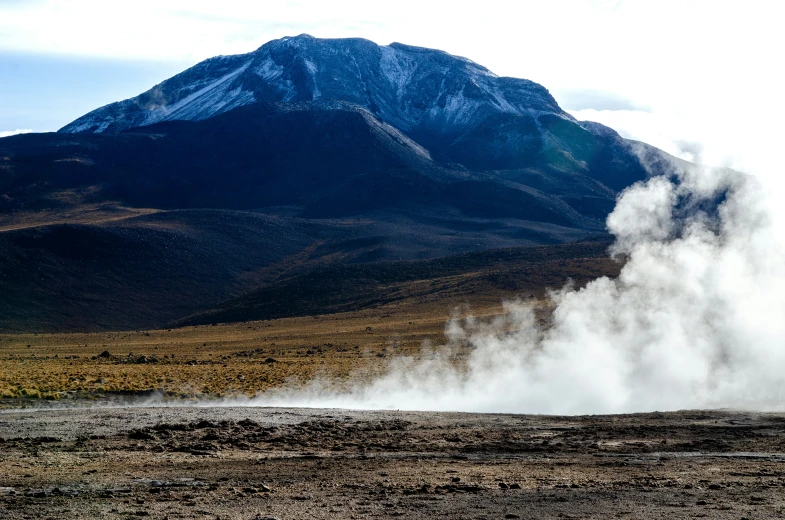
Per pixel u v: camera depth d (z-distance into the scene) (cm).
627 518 1831
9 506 1952
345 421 3694
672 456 2755
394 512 1894
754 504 1967
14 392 5091
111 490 2153
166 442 3067
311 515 1862
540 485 2220
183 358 9931
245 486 2203
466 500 2027
